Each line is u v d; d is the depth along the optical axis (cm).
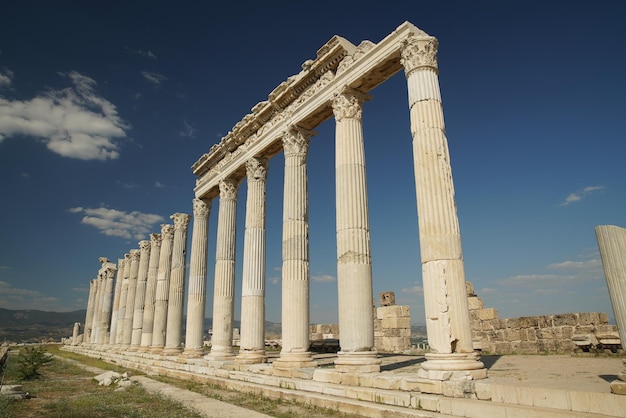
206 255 3048
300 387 1531
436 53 1516
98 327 5644
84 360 3903
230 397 1569
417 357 2147
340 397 1323
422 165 1377
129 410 1300
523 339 2509
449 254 1278
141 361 3134
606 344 2005
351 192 1667
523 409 911
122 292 4772
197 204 3152
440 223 1306
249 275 2256
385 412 1109
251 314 2189
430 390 1146
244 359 2091
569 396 892
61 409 1360
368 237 1642
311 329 3881
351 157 1722
